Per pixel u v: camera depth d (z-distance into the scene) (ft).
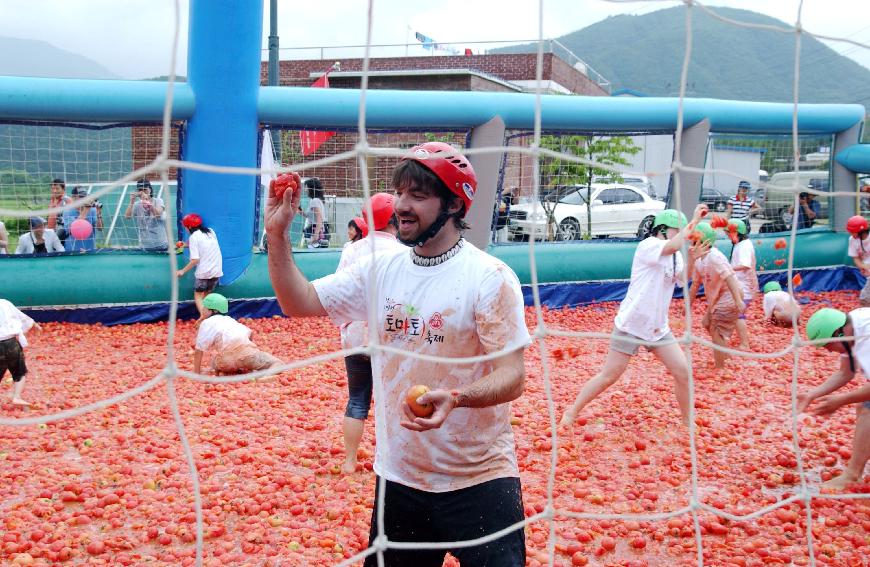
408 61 97.81
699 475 20.06
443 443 9.59
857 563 15.25
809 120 49.39
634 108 44.47
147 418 23.77
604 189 61.52
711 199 58.44
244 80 37.78
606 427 23.71
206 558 14.98
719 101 46.60
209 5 36.52
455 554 9.82
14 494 17.88
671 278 21.74
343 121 40.04
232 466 19.95
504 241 47.67
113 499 17.35
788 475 19.57
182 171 39.19
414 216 9.23
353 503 17.67
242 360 28.58
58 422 23.15
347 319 10.26
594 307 46.24
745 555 15.67
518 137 46.60
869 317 16.62
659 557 15.76
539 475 19.85
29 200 40.22
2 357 23.89
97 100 36.04
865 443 18.85
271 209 9.62
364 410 19.17
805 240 51.75
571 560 15.46
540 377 29.96
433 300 9.57
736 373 30.63
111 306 38.86
